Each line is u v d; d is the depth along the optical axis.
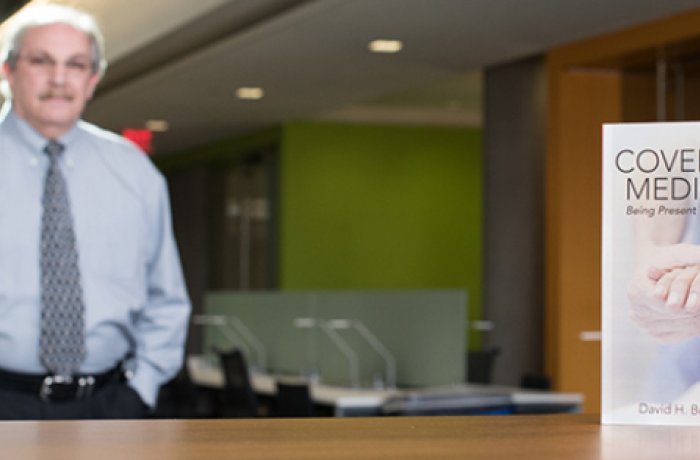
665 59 8.45
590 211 8.97
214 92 11.48
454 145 13.95
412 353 6.64
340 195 13.59
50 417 2.51
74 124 2.60
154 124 13.69
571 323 8.91
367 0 7.65
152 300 2.73
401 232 13.77
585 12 7.78
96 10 8.87
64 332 2.51
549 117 9.02
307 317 7.71
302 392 5.93
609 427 1.04
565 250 8.91
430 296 6.52
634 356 1.11
